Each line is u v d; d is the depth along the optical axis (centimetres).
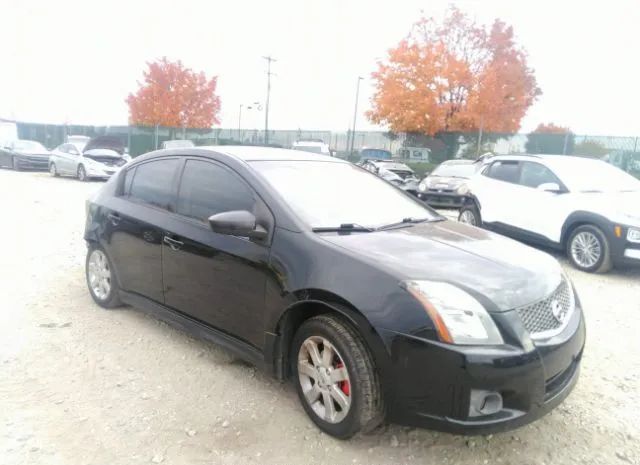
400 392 271
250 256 338
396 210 402
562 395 284
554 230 777
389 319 271
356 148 2667
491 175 930
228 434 306
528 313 279
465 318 263
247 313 344
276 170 382
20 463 276
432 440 304
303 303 307
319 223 338
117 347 420
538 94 2641
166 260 408
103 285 500
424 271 284
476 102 2302
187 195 406
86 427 310
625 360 422
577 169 819
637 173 1766
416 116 2350
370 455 289
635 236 679
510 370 259
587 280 687
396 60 2406
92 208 505
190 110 3759
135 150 3703
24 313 489
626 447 303
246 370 386
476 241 353
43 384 359
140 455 285
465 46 2539
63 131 4109
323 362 302
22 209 1134
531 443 304
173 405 336
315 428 312
